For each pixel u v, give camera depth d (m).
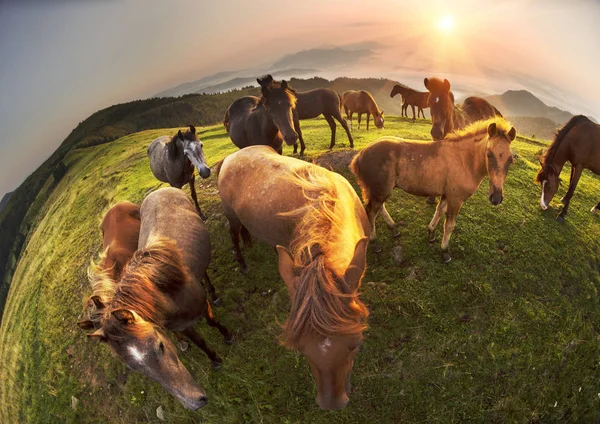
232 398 4.40
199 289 4.04
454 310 4.79
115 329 2.77
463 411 4.18
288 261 2.34
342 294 2.02
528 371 4.42
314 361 2.09
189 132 6.85
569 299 5.09
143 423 4.53
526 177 7.85
